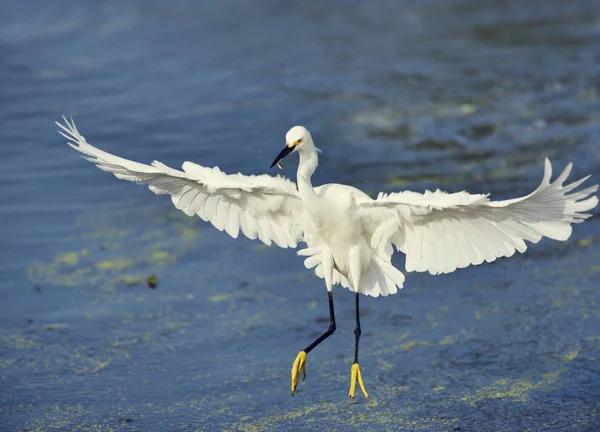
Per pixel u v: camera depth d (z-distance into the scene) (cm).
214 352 1180
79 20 3142
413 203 880
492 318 1247
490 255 889
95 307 1302
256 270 1418
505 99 2241
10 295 1335
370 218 945
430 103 2230
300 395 1077
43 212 1644
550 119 2075
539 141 1931
